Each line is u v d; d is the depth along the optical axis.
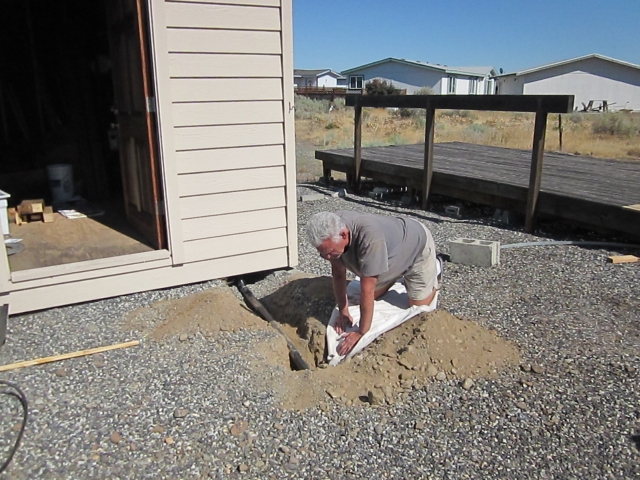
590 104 32.97
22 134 7.13
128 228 5.15
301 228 6.48
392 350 3.14
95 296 4.00
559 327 3.61
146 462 2.38
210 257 4.39
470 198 6.99
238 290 4.46
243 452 2.45
